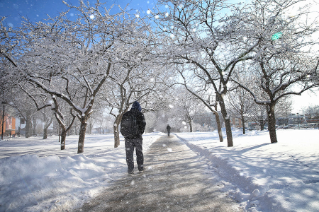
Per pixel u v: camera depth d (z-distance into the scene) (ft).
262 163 14.47
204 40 22.71
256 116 82.84
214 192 10.37
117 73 32.17
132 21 22.15
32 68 23.68
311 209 6.70
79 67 25.04
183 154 25.31
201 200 9.34
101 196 10.41
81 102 46.80
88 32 22.06
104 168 16.12
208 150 23.26
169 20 23.26
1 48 21.98
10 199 8.58
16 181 10.04
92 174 14.10
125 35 22.22
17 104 42.75
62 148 37.22
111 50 24.12
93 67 25.54
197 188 11.16
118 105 45.47
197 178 13.28
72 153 29.12
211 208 8.38
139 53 24.52
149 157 23.62
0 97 31.14
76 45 24.23
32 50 23.41
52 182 10.64
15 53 23.89
